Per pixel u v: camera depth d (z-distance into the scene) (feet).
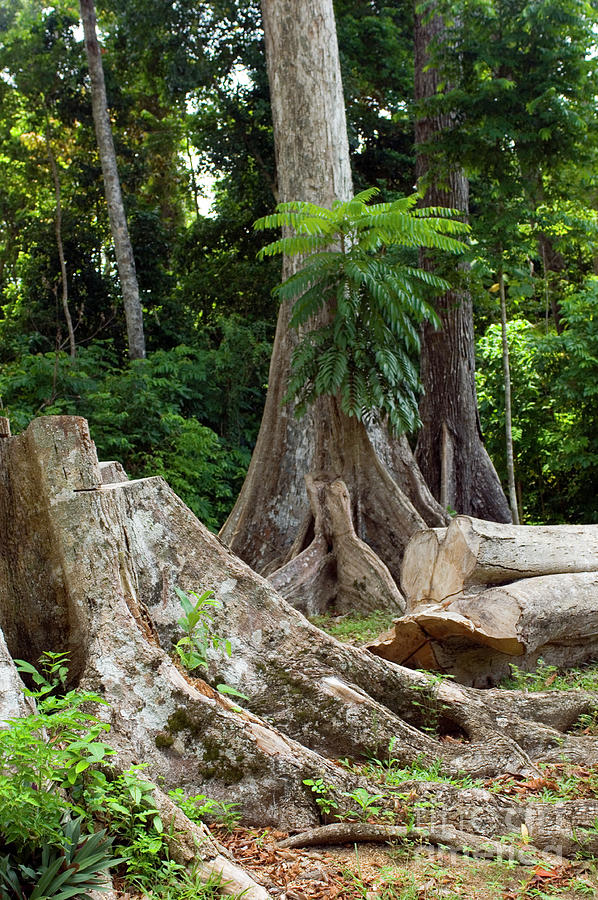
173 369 60.34
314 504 32.19
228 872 10.14
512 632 17.66
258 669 14.20
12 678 10.69
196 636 13.67
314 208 29.19
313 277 29.71
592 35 39.01
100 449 51.42
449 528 20.45
